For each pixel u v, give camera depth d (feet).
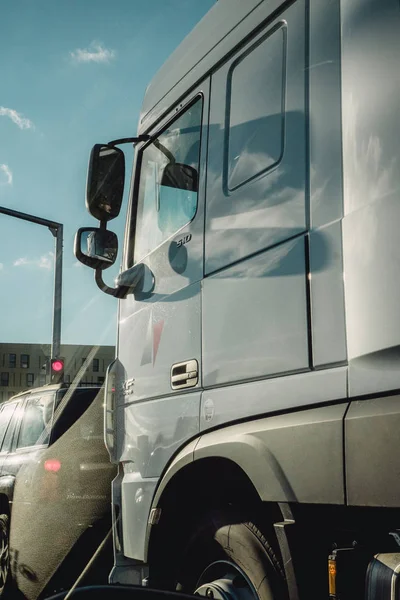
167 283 11.31
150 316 11.67
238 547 9.18
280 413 8.42
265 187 9.19
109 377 12.78
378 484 6.84
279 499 8.04
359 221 7.43
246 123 9.88
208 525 9.80
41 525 22.89
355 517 7.87
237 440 8.86
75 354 306.14
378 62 7.59
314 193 8.28
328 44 8.48
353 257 7.45
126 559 11.60
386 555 7.16
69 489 23.00
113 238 12.19
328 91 8.34
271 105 9.38
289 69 9.12
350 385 7.39
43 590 22.50
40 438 24.14
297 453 7.89
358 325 7.29
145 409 11.42
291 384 8.21
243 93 10.09
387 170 7.21
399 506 6.61
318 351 7.86
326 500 7.41
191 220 10.89
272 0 9.75
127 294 12.59
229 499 10.18
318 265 8.01
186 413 10.25
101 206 11.96
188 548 10.16
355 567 7.45
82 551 22.52
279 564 8.66
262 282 8.93
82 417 23.95
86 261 11.98
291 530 7.96
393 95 7.32
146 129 13.02
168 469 10.42
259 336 8.85
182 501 10.57
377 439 6.91
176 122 11.97
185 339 10.55
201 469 10.03
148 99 13.29
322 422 7.59
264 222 9.09
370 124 7.53
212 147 10.62
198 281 10.41
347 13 8.18
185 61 12.02
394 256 6.95
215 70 10.93
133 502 11.40
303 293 8.18
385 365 7.01
